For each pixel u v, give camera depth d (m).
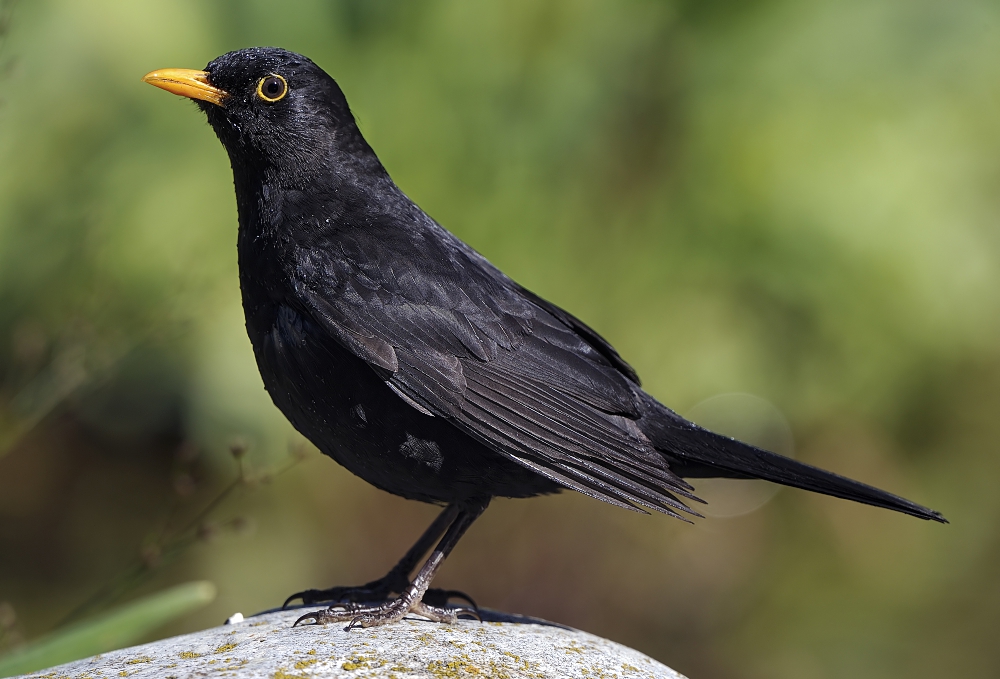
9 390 10.13
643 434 6.44
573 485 5.96
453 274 6.52
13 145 11.35
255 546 11.96
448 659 5.52
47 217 11.45
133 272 11.16
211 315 11.20
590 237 12.22
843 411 12.53
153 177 11.46
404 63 11.98
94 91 11.34
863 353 12.11
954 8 11.91
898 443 12.96
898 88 11.84
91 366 8.95
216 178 11.44
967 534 12.98
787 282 11.90
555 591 11.77
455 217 11.90
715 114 11.99
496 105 12.09
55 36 11.04
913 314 11.87
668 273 12.05
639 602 12.09
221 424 11.51
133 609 6.79
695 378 11.98
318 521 11.99
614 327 12.04
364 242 6.48
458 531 6.41
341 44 11.91
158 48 11.23
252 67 6.64
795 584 12.67
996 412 12.67
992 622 12.30
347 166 6.79
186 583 11.89
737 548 12.66
